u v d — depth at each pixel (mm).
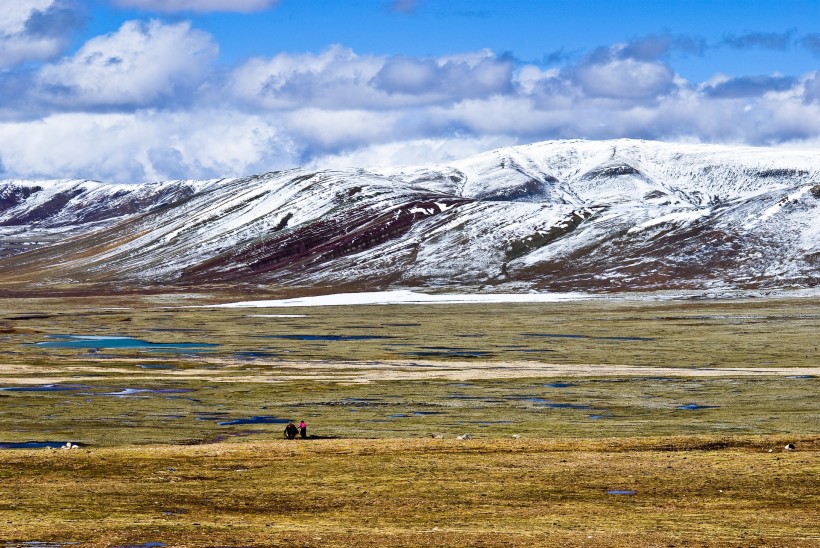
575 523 120062
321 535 113062
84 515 125062
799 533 113500
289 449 173375
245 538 111562
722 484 140750
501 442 178875
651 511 126938
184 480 148125
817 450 166375
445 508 129375
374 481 146125
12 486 144250
